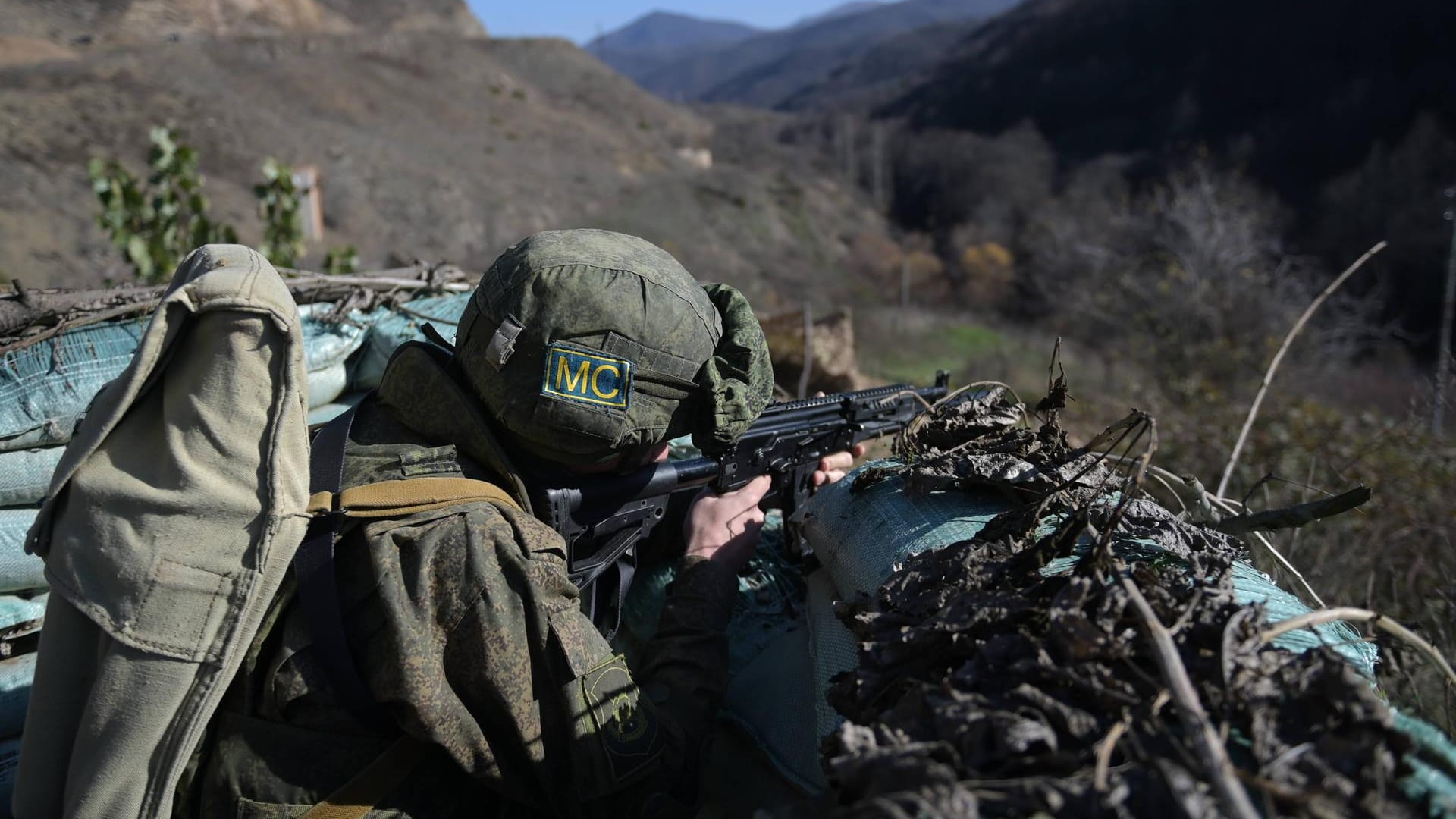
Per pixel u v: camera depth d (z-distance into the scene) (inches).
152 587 48.3
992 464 62.7
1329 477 179.3
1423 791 35.6
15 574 72.7
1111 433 58.1
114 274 309.1
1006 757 37.9
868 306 1359.5
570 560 66.3
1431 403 125.3
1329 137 1763.0
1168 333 525.7
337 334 96.0
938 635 46.6
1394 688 75.8
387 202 1382.9
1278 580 104.8
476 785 57.3
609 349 56.7
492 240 1414.9
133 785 49.3
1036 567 50.5
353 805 52.2
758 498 76.6
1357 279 1039.6
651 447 65.5
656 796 57.5
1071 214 1451.8
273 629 53.1
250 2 2144.4
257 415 49.1
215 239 207.0
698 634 67.9
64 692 51.2
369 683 51.9
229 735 53.1
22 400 75.4
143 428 50.6
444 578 52.4
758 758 69.8
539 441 57.8
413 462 55.9
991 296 1370.6
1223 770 33.5
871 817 35.1
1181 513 67.5
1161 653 38.7
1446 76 1737.2
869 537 65.9
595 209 1699.1
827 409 85.4
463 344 59.8
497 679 52.3
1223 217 614.5
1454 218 571.2
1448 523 141.3
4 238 742.5
